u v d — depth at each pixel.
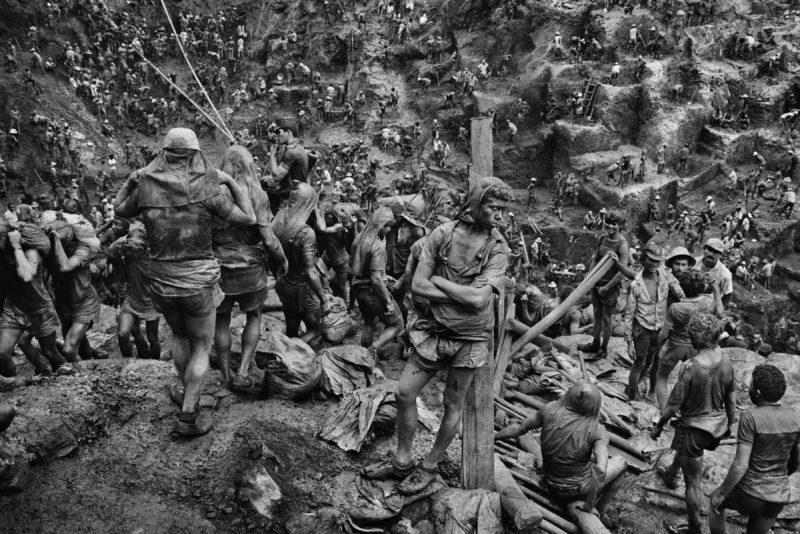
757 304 39.50
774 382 5.85
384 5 57.56
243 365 7.47
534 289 10.96
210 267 5.98
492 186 5.22
